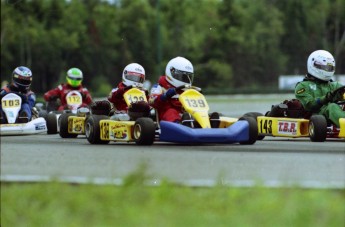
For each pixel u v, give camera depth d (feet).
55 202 85.92
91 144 159.84
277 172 109.50
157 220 79.51
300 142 169.37
